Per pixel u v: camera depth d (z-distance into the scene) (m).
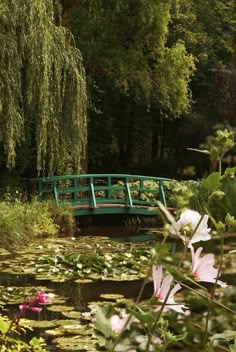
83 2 15.01
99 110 18.19
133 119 20.30
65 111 12.19
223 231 1.46
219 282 1.48
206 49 19.75
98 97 18.47
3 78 10.80
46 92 11.38
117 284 7.90
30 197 13.30
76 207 14.03
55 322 5.84
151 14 14.71
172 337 1.45
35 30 11.09
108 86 17.53
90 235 13.08
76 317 6.08
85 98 12.34
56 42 11.96
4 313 6.20
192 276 1.39
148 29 15.18
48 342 5.21
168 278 1.40
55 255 9.46
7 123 10.90
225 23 21.23
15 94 10.98
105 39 15.09
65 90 12.16
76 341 5.21
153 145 23.02
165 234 1.36
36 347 3.64
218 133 1.39
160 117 20.62
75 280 8.08
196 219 1.37
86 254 9.55
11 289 7.29
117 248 10.66
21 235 10.91
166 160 21.12
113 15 14.83
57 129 12.02
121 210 14.59
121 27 15.12
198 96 20.53
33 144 13.47
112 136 19.98
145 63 15.32
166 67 15.66
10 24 10.81
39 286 7.63
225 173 1.38
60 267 8.77
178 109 16.17
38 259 9.17
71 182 14.48
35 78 11.25
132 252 9.91
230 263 5.52
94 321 1.46
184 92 15.98
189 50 19.61
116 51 14.90
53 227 12.01
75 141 12.32
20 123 11.07
